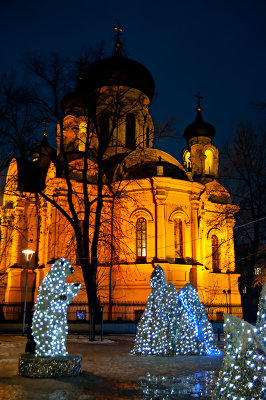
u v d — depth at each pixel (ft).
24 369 37.65
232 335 25.91
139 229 121.80
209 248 138.00
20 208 133.28
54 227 117.60
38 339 39.40
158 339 54.65
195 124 154.51
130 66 139.54
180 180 121.19
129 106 138.62
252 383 23.81
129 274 117.50
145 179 119.65
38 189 98.32
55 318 39.96
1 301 136.87
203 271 124.47
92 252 89.56
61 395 30.78
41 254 126.52
